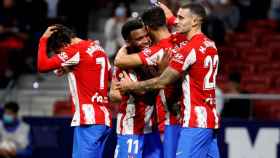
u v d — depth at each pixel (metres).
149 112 20.42
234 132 30.30
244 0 42.88
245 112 31.05
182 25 19.36
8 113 30.92
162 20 19.77
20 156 31.00
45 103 34.69
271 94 32.34
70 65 20.17
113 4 40.31
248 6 42.19
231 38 39.62
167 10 21.27
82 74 20.27
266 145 30.39
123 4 38.75
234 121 30.28
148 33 19.88
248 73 36.94
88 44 20.39
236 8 41.06
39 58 20.00
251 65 37.50
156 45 19.78
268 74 36.81
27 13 37.44
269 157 30.39
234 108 30.98
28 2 37.50
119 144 20.66
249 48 38.97
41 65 19.95
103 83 20.47
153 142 20.61
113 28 36.03
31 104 34.41
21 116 31.36
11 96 34.47
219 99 30.55
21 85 36.34
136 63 19.61
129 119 20.42
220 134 30.38
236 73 33.53
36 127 31.16
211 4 40.19
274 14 42.62
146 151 20.59
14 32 37.19
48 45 20.31
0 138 31.05
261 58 38.44
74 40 20.38
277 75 36.69
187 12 19.33
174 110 20.27
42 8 37.59
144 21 19.83
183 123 19.42
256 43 39.62
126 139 20.50
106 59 20.59
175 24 20.78
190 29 19.38
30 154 31.03
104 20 41.09
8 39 36.94
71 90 20.50
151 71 20.08
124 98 20.42
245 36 39.81
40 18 37.44
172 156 20.39
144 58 19.58
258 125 30.34
